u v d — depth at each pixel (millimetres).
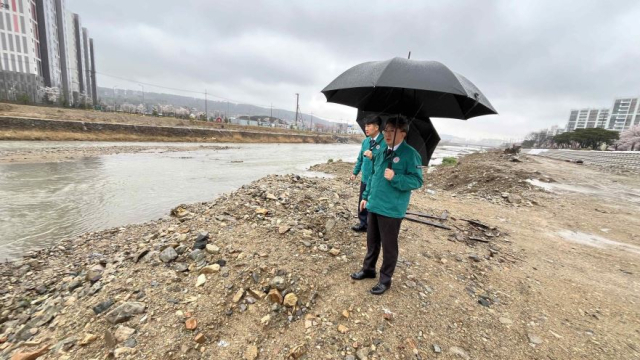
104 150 27125
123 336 2465
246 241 4176
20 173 14453
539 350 2631
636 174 16781
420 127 3525
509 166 15844
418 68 2668
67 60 97125
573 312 3279
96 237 6062
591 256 5078
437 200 8930
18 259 5215
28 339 2658
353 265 3789
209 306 2861
